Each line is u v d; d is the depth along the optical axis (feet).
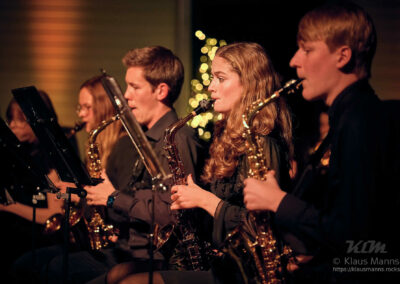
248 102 8.41
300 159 11.17
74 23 17.08
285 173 7.91
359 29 6.22
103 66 17.16
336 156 6.20
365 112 6.01
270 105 8.38
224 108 8.54
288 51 17.61
